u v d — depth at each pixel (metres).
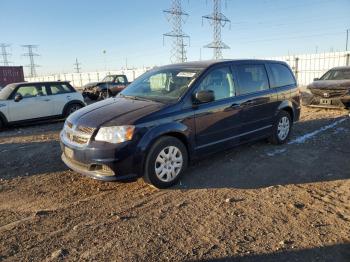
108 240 3.40
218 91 5.40
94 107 5.05
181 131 4.74
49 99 11.30
